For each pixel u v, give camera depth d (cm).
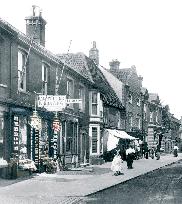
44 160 2295
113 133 3884
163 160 4403
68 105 2833
